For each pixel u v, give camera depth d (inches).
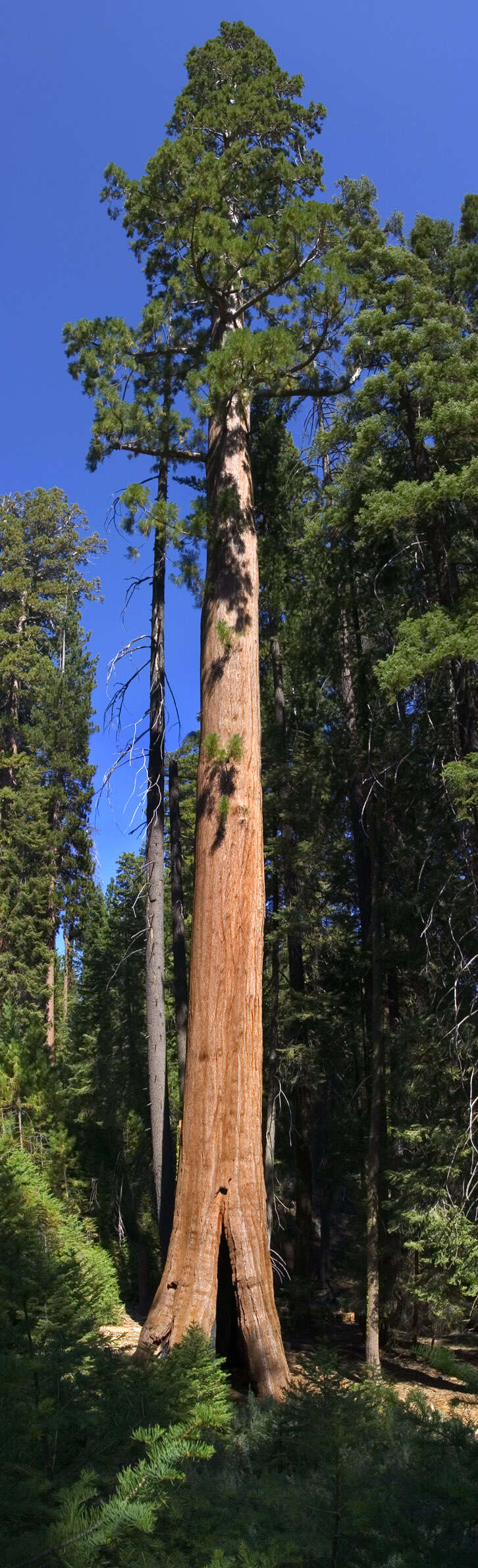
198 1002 422.3
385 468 544.1
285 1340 650.2
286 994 748.6
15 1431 136.0
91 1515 115.2
